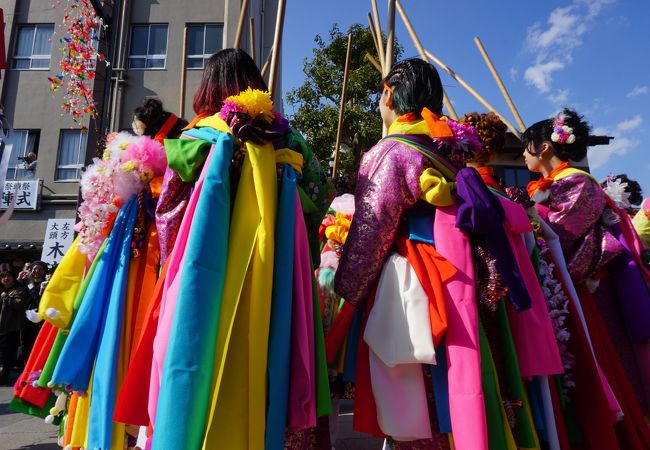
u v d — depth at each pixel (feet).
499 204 5.26
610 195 8.84
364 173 5.45
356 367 5.33
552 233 6.84
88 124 38.29
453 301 4.74
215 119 5.27
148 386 4.79
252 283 4.36
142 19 40.73
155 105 7.79
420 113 5.99
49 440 10.47
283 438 4.15
